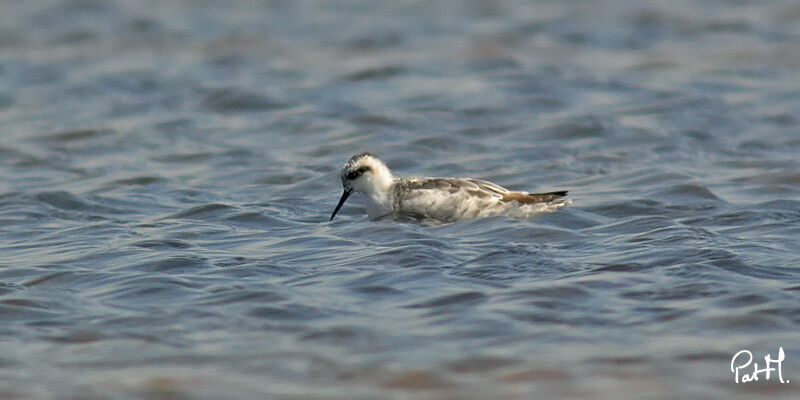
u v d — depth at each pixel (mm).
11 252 15664
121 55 33312
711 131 24281
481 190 17078
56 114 27141
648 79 29453
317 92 28922
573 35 35031
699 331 11555
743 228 16047
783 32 35062
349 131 25094
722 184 19469
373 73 30766
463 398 10016
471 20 37188
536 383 10297
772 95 27500
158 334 11750
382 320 12062
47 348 11422
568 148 23281
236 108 27594
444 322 11930
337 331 11727
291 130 25500
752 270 13602
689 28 35812
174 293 13172
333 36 35281
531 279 13477
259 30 36156
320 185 20547
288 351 11195
